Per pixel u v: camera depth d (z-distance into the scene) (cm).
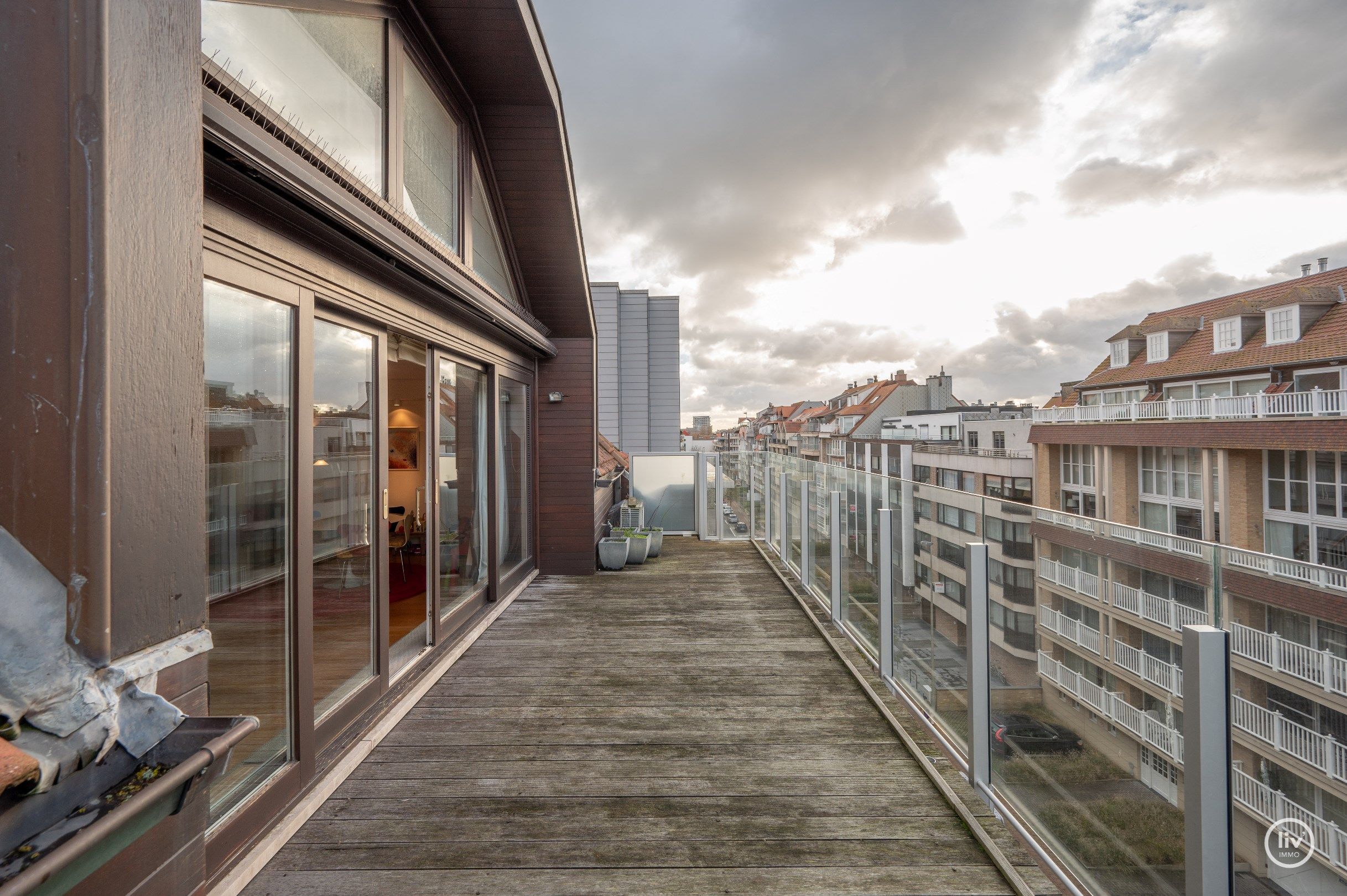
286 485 269
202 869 111
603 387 1827
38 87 88
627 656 485
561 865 244
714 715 381
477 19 439
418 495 689
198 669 112
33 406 88
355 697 335
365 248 309
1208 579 151
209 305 220
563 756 329
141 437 98
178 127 107
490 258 627
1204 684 148
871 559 450
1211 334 2306
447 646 477
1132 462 2170
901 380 5688
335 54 328
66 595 86
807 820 274
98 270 88
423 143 451
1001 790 270
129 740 89
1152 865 171
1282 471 1712
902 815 278
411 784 302
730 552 916
